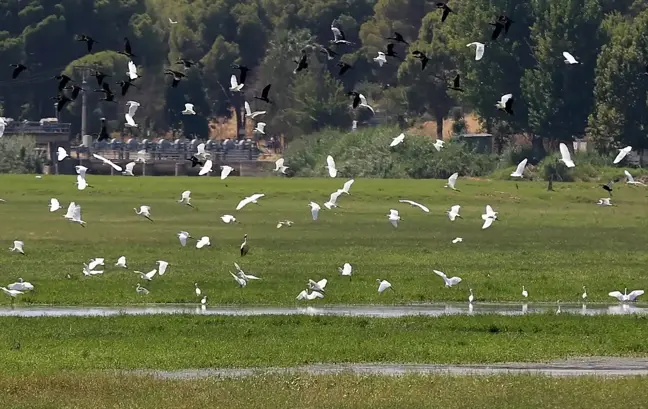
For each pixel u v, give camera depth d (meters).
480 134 133.00
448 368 29.28
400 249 59.19
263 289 43.56
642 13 113.88
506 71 116.62
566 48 112.06
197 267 51.03
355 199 82.19
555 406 24.03
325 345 31.98
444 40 131.62
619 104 107.31
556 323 35.81
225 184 87.56
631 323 36.16
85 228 65.75
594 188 88.12
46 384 26.09
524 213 76.31
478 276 48.34
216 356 30.42
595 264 53.94
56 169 108.69
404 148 105.50
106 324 35.25
